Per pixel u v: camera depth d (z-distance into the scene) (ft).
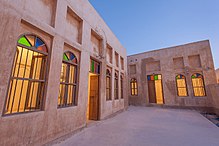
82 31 17.02
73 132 13.70
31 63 11.23
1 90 7.63
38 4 11.06
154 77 44.39
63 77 13.79
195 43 37.96
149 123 19.62
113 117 24.71
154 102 43.06
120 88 32.19
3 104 7.67
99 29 22.35
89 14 19.30
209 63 35.17
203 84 35.35
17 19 8.82
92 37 21.18
